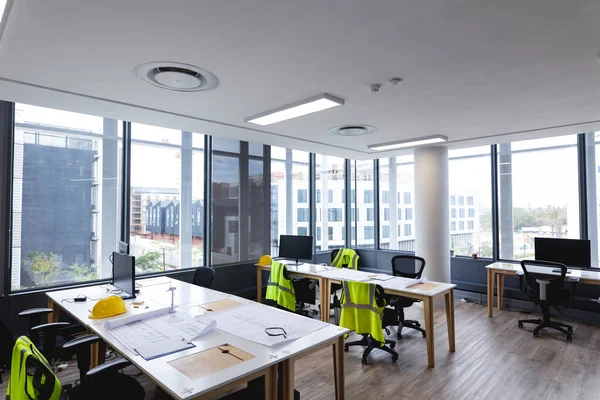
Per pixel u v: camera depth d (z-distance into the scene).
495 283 5.64
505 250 5.73
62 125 3.97
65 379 3.11
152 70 2.59
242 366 1.74
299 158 6.78
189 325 2.35
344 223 7.65
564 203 5.22
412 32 2.04
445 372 3.28
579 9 1.80
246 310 2.72
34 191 3.78
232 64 2.49
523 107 3.49
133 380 2.04
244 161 5.79
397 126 4.29
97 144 4.23
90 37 2.08
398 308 4.11
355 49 2.26
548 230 5.35
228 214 5.55
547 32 2.04
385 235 7.41
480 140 5.08
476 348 3.86
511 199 5.70
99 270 4.23
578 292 4.90
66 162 4.00
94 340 2.19
